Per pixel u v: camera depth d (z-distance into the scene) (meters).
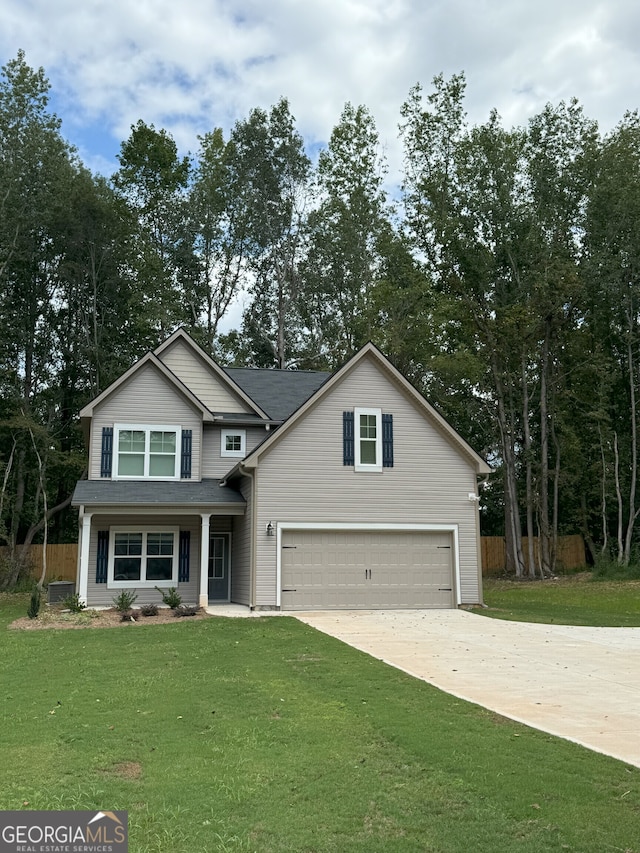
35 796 6.28
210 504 21.94
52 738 8.12
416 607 21.91
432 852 5.36
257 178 43.44
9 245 35.03
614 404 37.69
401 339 35.91
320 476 21.94
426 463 22.77
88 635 16.31
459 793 6.48
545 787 6.62
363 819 5.92
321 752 7.60
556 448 37.66
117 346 39.34
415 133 38.81
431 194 37.44
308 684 10.94
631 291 34.34
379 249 40.09
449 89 38.31
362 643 15.04
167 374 23.98
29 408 36.50
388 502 22.27
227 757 7.43
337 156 42.44
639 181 34.06
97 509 21.45
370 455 22.44
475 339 37.47
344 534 21.91
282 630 16.80
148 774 6.92
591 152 35.50
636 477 36.41
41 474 33.84
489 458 42.22
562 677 11.90
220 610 21.08
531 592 29.34
